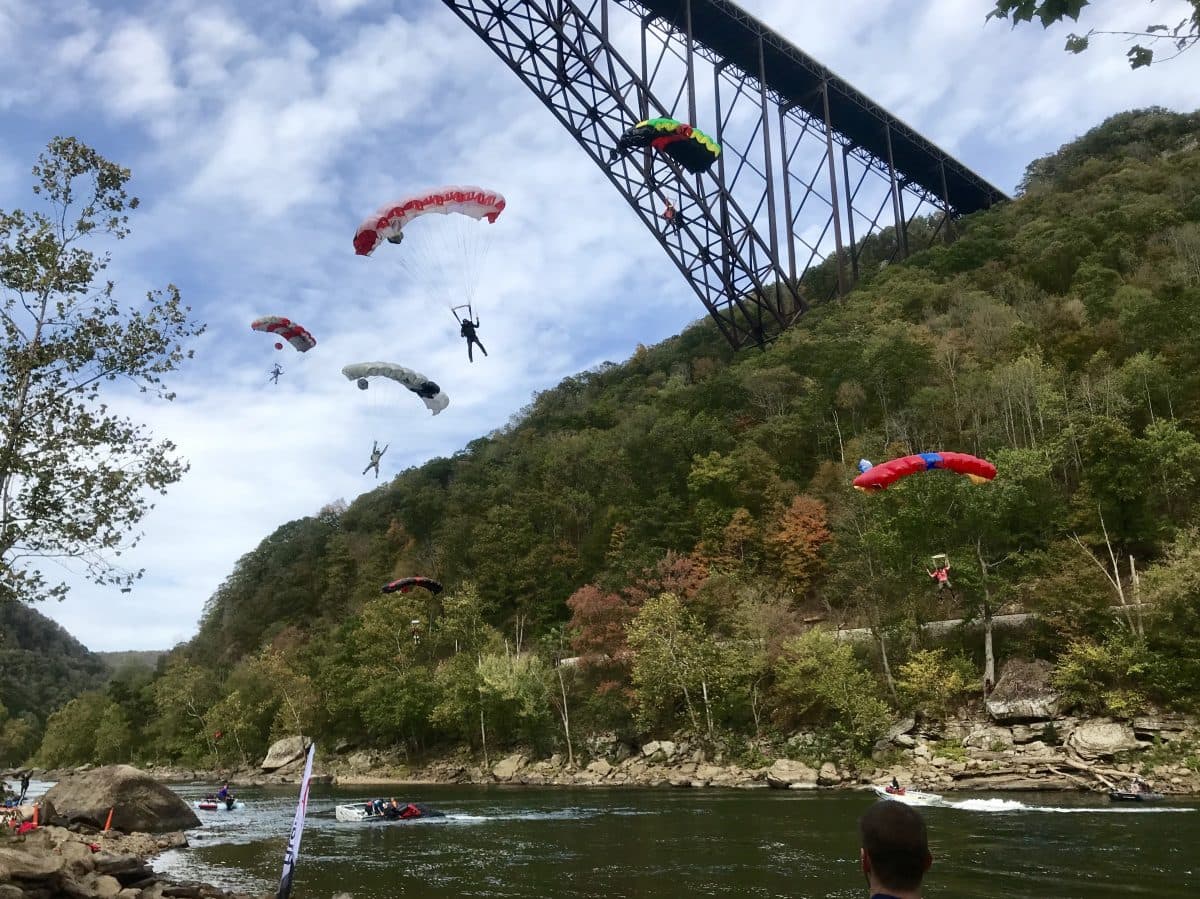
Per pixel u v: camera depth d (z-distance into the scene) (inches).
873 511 2066.9
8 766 5260.8
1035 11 274.1
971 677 1815.9
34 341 884.0
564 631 2716.5
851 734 1786.4
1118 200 3732.8
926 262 3951.8
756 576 2516.0
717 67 3452.3
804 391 3120.1
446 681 2647.6
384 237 1035.3
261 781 2864.2
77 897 675.4
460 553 3747.5
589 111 3002.0
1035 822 1095.0
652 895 777.6
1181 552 1662.2
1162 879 753.6
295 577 4938.5
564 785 2132.1
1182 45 263.0
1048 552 1961.1
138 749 4158.5
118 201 944.3
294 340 1140.5
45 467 847.7
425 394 1029.8
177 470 923.4
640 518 2913.4
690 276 3486.7
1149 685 1582.2
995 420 2508.6
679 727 2185.0
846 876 838.5
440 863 995.3
